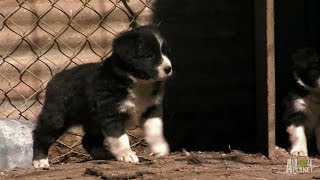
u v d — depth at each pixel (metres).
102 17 9.47
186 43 9.70
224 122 9.84
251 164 8.26
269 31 8.42
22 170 8.10
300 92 9.34
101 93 8.57
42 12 9.30
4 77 9.26
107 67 8.64
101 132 8.92
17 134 8.59
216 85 9.81
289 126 9.38
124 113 8.62
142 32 8.52
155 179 7.22
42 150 8.70
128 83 8.54
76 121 8.92
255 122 9.73
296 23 9.98
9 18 9.23
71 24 9.40
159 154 8.84
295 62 9.38
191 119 9.78
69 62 9.41
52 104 8.71
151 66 8.41
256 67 9.23
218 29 9.77
